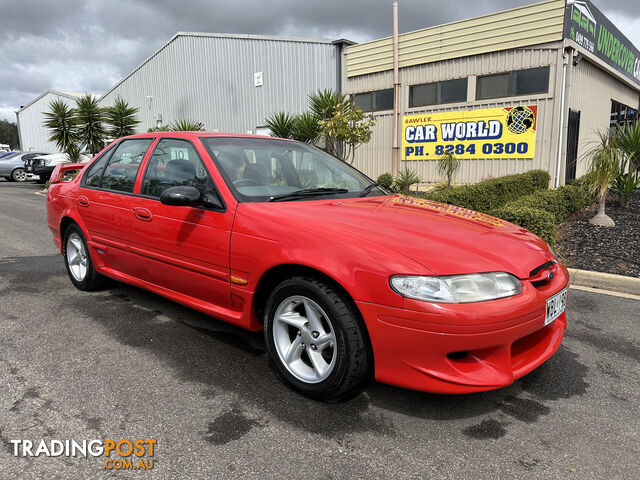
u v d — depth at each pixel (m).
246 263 2.77
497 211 5.90
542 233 5.50
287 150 3.71
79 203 4.24
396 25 11.80
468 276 2.25
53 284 4.80
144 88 20.64
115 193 3.84
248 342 3.36
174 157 3.47
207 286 3.09
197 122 18.19
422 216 2.91
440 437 2.26
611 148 6.96
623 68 13.17
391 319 2.24
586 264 5.29
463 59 10.89
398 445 2.20
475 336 2.18
